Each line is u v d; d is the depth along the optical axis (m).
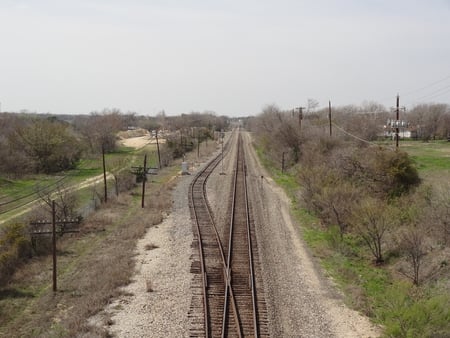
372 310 18.05
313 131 60.28
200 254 23.84
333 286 20.50
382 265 23.62
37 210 32.72
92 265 23.77
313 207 33.78
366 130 67.69
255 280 20.52
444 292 19.05
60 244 27.55
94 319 17.17
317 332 16.19
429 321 15.74
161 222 31.94
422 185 31.50
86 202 41.78
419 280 21.08
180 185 47.44
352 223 27.28
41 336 16.19
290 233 28.88
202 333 15.74
